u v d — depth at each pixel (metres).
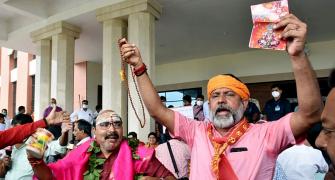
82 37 10.55
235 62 12.13
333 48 10.36
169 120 2.09
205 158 1.91
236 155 1.84
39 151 2.23
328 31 9.68
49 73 10.05
